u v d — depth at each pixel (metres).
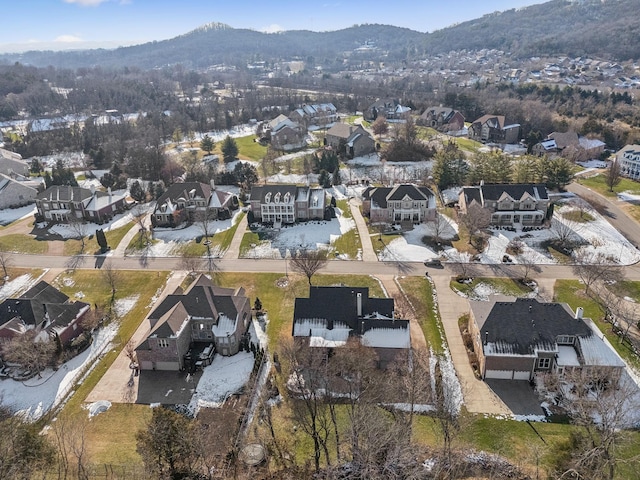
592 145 158.25
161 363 65.50
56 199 117.56
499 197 106.12
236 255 97.81
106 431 55.38
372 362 62.91
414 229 106.38
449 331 71.50
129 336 73.25
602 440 44.19
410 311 76.25
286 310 77.94
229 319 68.50
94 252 101.31
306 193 113.31
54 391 62.47
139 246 103.00
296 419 55.50
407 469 45.09
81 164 164.38
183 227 111.56
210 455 49.91
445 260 92.62
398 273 88.44
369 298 68.31
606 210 113.31
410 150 153.75
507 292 80.94
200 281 75.69
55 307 72.50
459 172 129.62
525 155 145.88
